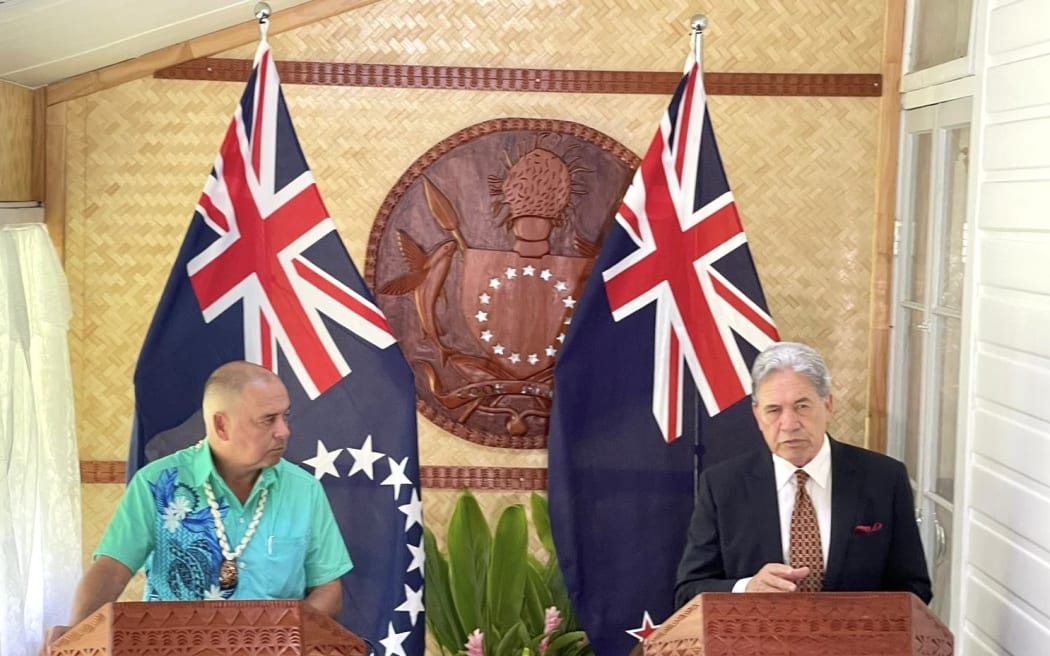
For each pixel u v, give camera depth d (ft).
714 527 9.21
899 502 8.99
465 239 14.44
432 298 14.46
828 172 14.52
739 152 14.49
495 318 14.51
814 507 8.98
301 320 11.59
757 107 14.46
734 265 12.41
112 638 7.11
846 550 8.84
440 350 14.51
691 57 12.51
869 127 14.48
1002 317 10.27
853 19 14.37
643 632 12.78
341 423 11.59
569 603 13.70
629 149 14.42
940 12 13.01
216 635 7.22
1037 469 9.48
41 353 12.42
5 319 11.28
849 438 14.74
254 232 11.56
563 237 14.46
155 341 11.27
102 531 14.64
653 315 12.53
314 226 11.64
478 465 14.64
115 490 14.64
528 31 14.33
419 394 14.53
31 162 14.19
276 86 11.73
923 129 13.48
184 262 11.37
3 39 11.41
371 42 14.32
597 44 14.37
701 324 12.47
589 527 12.72
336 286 11.60
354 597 11.58
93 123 14.30
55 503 12.46
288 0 13.69
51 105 14.23
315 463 11.58
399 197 14.38
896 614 7.20
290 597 9.29
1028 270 9.73
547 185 14.35
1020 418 9.89
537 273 14.46
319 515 9.43
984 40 10.91
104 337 14.53
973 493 10.89
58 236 14.39
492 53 14.35
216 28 13.94
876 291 14.55
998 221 10.36
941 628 7.32
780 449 8.96
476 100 14.40
